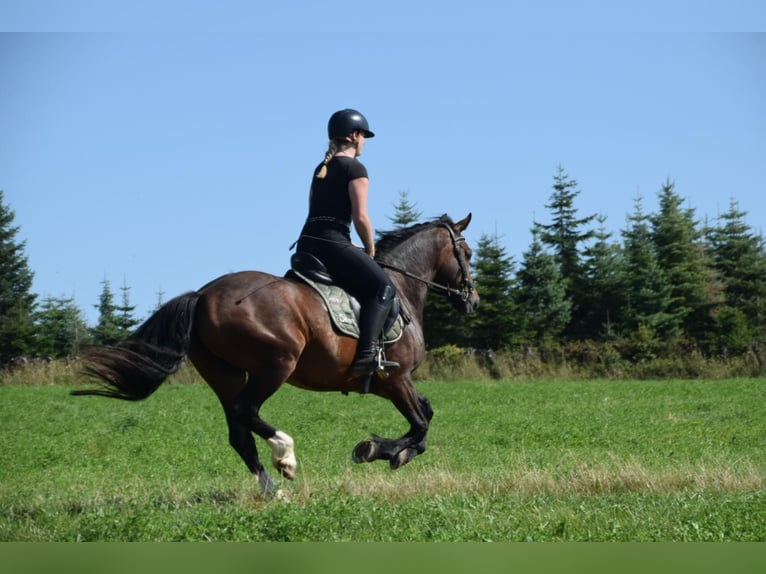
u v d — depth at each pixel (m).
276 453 10.62
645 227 87.75
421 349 12.19
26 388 40.62
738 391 34.34
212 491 11.64
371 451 11.80
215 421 24.62
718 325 67.69
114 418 25.89
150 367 10.09
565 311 75.44
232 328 10.35
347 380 11.28
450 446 18.09
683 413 25.61
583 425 21.78
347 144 11.66
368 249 11.41
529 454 16.34
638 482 11.80
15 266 71.50
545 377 48.22
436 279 13.21
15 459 17.09
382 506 9.91
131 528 8.80
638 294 77.94
